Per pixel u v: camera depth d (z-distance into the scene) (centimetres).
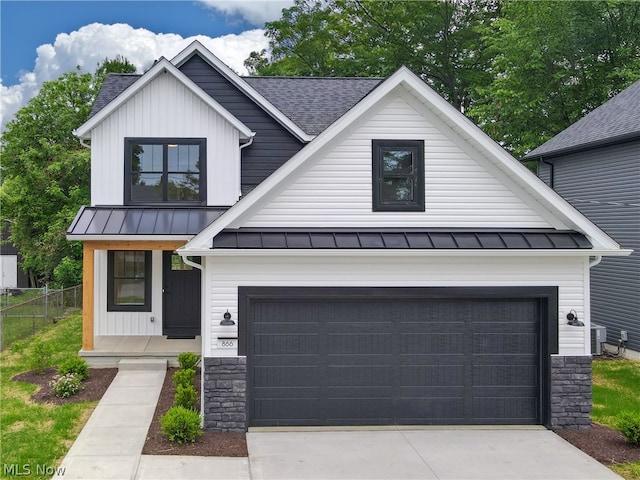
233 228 968
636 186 1505
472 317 1004
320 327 984
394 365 995
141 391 1142
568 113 2452
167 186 1462
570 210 979
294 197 984
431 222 1001
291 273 962
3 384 1202
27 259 2908
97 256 1503
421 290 981
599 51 2412
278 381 979
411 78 966
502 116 2552
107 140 1449
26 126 2764
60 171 2692
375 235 978
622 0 2142
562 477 789
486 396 1005
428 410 998
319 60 3475
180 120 1463
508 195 1009
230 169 1475
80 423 973
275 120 1588
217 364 946
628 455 868
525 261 994
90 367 1323
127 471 783
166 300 1516
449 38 3177
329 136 971
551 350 989
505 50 2484
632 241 1522
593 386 1235
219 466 809
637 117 1541
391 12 3247
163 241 1344
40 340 1650
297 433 951
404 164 1005
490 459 849
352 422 989
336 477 781
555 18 2322
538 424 1005
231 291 955
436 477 786
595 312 1684
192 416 902
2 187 2770
